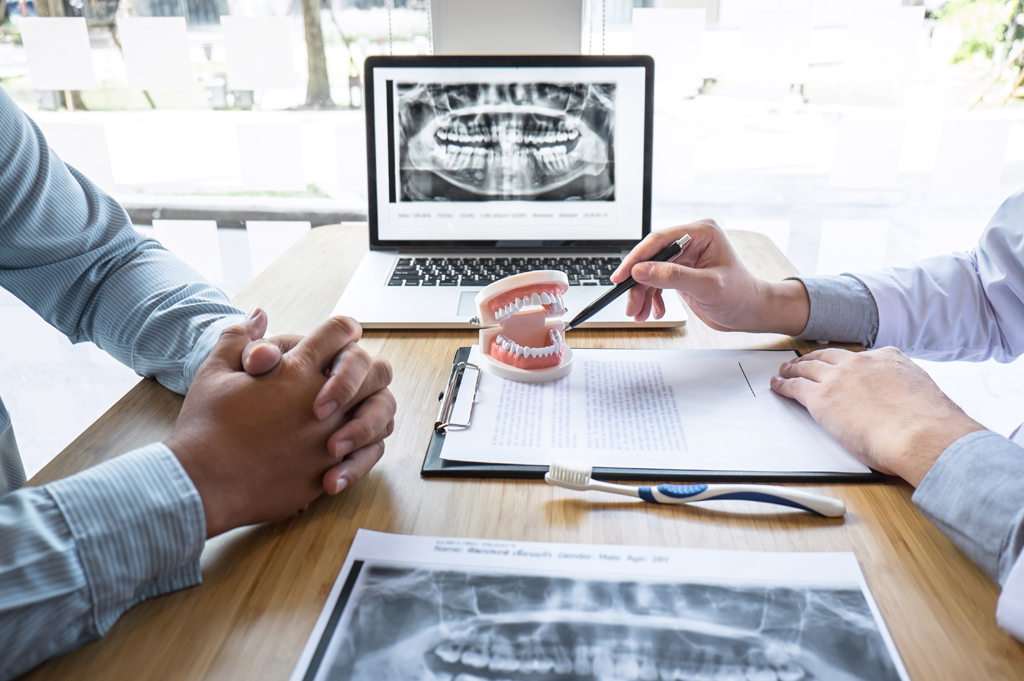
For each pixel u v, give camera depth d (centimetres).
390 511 49
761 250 103
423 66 96
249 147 129
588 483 49
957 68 121
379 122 98
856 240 134
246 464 46
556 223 100
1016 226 75
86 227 75
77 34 120
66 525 40
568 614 39
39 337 150
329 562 44
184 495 43
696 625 38
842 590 41
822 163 127
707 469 52
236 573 43
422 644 37
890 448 50
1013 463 44
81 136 130
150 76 123
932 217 142
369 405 52
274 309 82
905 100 122
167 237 140
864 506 48
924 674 36
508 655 37
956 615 39
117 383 157
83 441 56
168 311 68
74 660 37
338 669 36
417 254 100
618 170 99
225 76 126
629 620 39
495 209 99
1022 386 163
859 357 60
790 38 114
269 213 144
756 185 135
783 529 46
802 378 61
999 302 76
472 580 42
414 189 99
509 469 52
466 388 64
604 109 98
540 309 67
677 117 120
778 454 54
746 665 36
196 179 133
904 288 76
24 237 71
